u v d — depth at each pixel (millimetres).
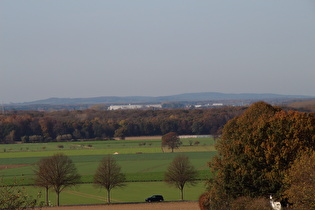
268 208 94188
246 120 144000
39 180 168625
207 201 122812
